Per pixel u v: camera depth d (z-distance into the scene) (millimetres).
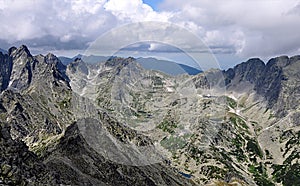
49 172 78438
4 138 74625
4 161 66688
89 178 121688
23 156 75125
